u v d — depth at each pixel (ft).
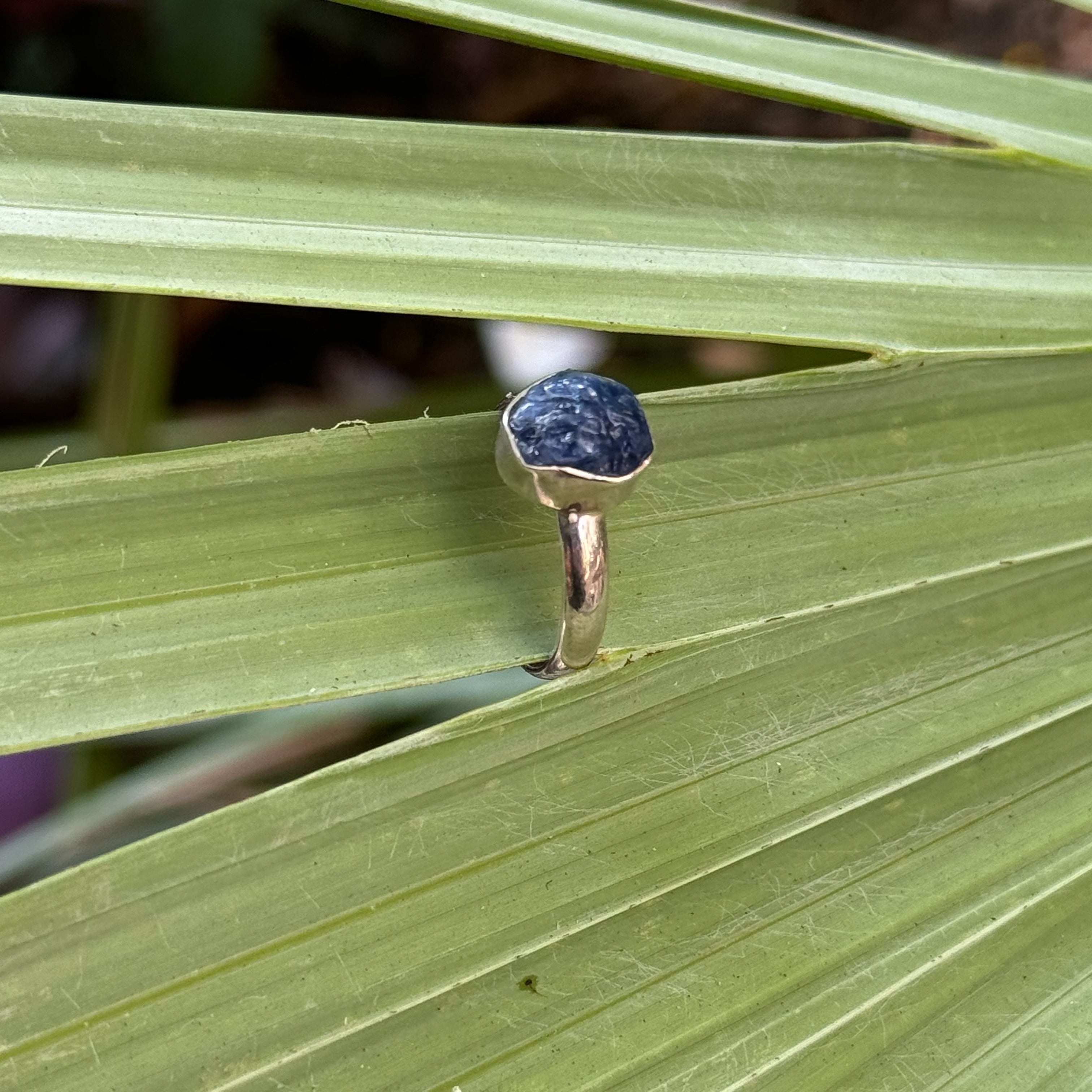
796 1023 0.48
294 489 0.45
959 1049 0.49
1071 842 0.51
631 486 0.42
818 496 0.50
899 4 0.93
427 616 0.46
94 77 0.82
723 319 0.48
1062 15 0.90
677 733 0.48
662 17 0.49
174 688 0.44
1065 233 0.52
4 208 0.43
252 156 0.45
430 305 0.45
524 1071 0.46
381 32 0.91
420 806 0.46
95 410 0.71
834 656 0.50
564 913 0.46
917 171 0.51
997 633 0.52
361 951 0.45
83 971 0.43
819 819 0.49
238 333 0.91
